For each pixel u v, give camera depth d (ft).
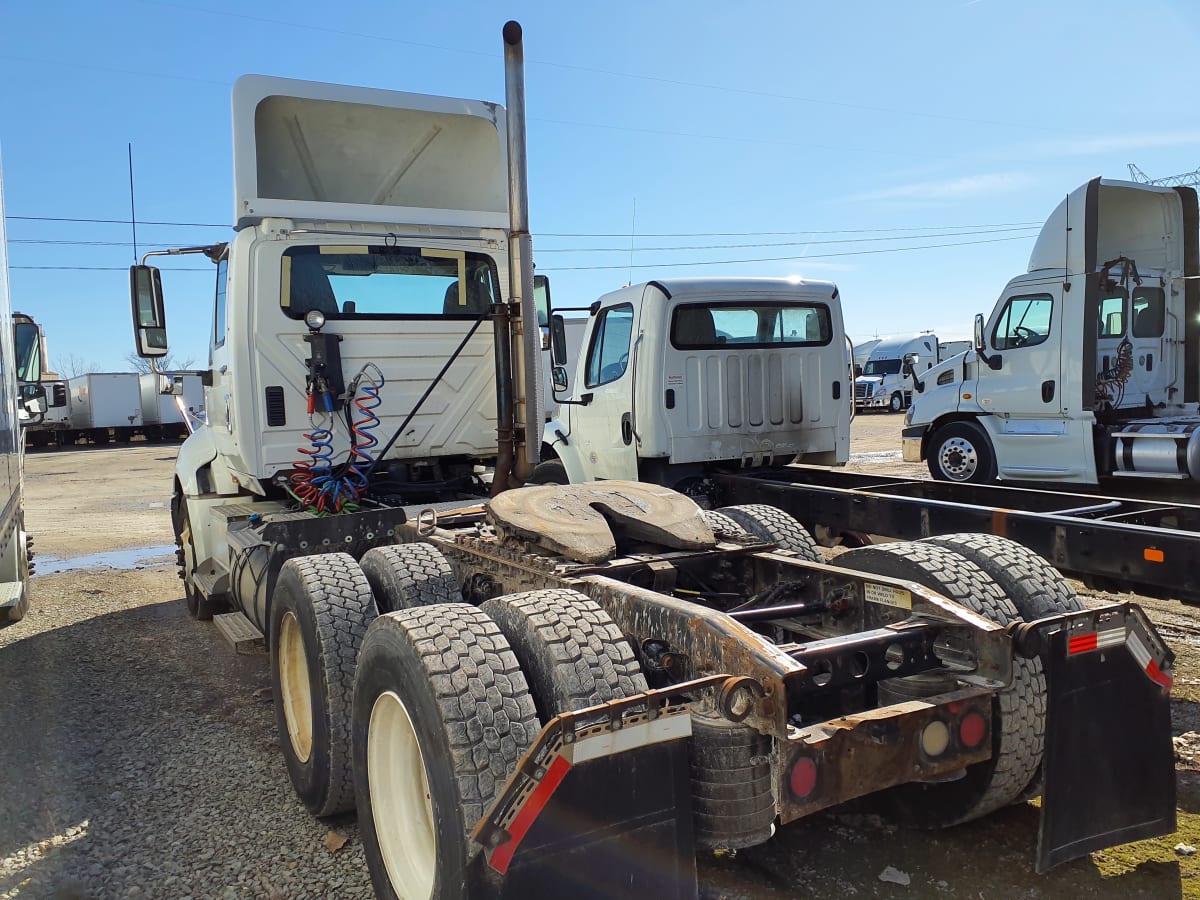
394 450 18.71
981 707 9.04
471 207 20.66
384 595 12.46
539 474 27.91
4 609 21.07
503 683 8.27
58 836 11.60
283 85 17.61
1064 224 30.66
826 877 10.09
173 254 19.13
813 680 8.68
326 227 17.95
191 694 17.11
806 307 24.73
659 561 11.44
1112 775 9.14
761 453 24.17
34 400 24.41
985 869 10.14
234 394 17.47
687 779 7.80
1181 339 33.24
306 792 11.87
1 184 14.23
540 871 7.17
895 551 10.94
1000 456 33.55
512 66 17.42
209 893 10.26
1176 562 12.98
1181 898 9.46
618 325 24.61
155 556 33.68
